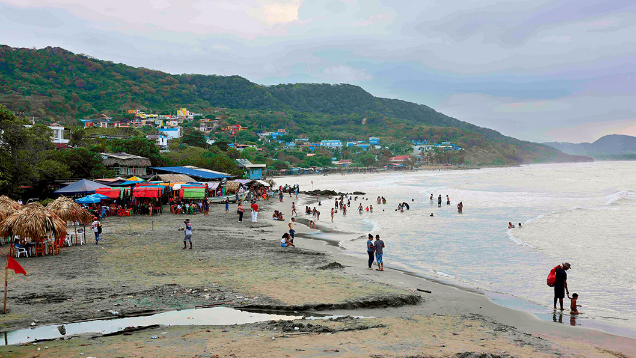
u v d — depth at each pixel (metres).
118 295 15.32
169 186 55.69
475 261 26.16
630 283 20.81
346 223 46.16
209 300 15.03
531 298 18.05
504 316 15.33
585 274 22.72
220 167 95.81
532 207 63.03
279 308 14.47
